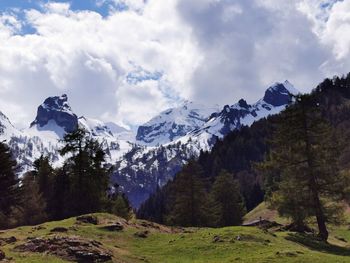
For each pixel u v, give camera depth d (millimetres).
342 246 40531
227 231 36656
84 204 70062
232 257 29391
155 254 31969
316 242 39844
